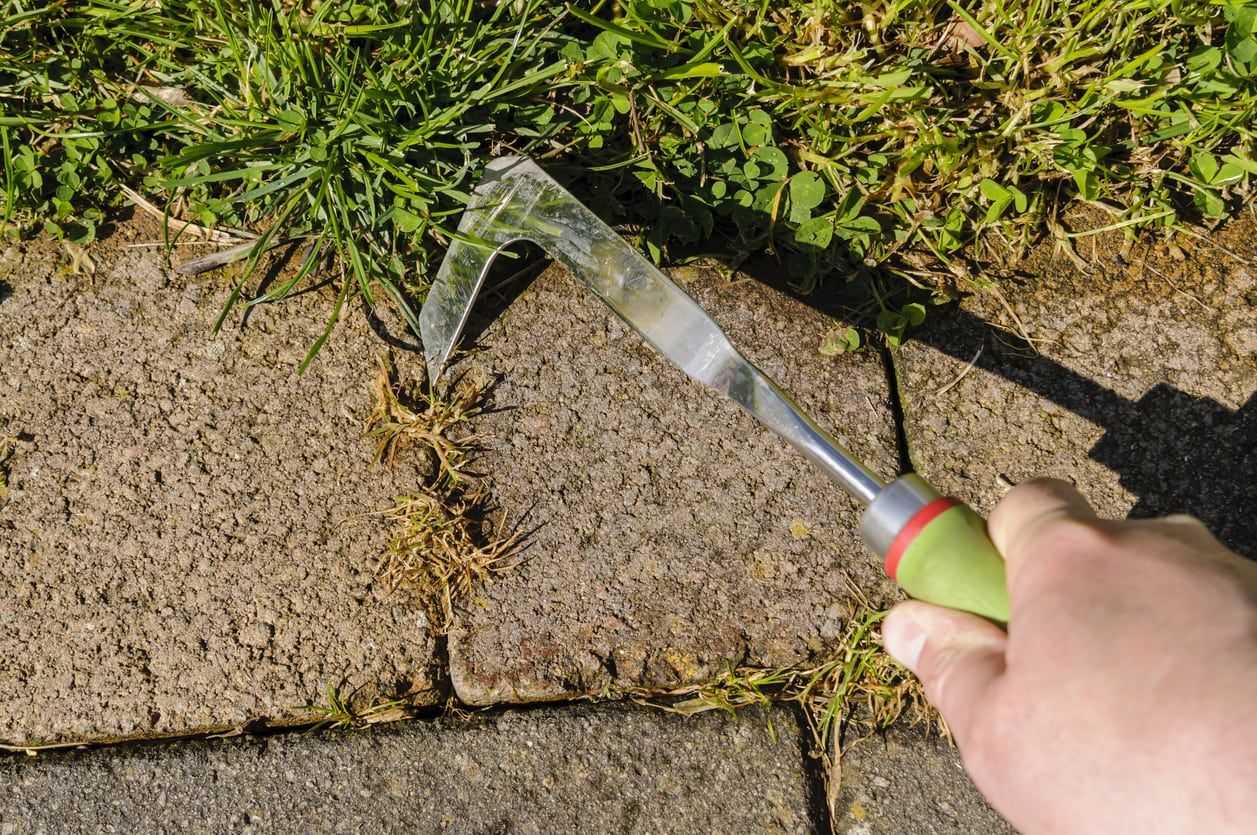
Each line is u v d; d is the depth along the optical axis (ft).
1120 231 4.98
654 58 5.09
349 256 4.83
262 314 4.84
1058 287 4.89
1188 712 2.09
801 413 3.26
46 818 4.08
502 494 4.54
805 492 4.53
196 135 5.04
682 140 5.00
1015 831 4.03
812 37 5.12
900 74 4.87
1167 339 4.76
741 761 4.16
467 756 4.16
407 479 4.56
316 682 4.24
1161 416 4.61
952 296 4.89
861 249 4.90
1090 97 4.99
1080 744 2.21
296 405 4.67
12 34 5.21
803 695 4.25
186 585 4.36
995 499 4.51
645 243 4.94
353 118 4.72
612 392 4.72
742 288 4.91
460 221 4.69
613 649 4.30
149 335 4.79
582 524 4.49
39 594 4.34
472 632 4.32
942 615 2.66
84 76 5.20
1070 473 4.54
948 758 4.16
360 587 4.36
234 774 4.14
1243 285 4.86
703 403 4.70
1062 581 2.37
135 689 4.21
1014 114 5.04
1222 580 2.24
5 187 4.95
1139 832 2.12
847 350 4.79
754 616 4.34
